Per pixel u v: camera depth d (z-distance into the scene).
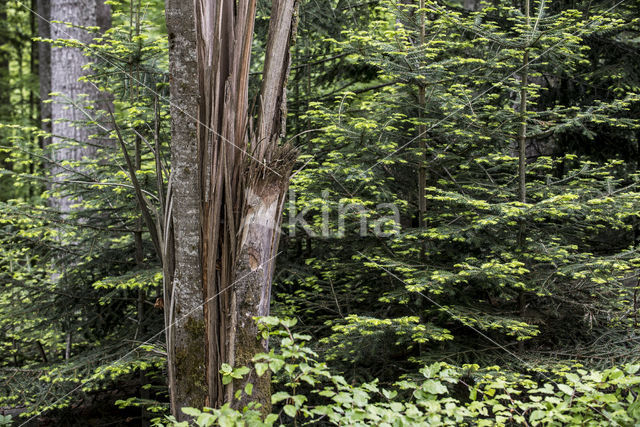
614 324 4.08
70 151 7.30
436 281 3.64
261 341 2.88
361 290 4.61
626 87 5.07
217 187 2.85
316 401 3.98
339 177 4.18
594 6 5.05
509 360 3.84
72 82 7.75
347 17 5.61
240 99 2.90
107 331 5.03
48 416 4.83
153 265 4.77
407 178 4.58
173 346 2.90
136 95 4.54
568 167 5.42
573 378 2.54
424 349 4.20
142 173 4.30
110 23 9.22
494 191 4.14
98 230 4.68
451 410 2.40
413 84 4.29
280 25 3.01
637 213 3.63
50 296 4.92
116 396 5.29
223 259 2.87
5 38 14.84
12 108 14.15
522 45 3.91
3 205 4.36
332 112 4.17
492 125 4.20
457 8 5.31
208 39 2.83
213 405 2.84
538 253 3.89
